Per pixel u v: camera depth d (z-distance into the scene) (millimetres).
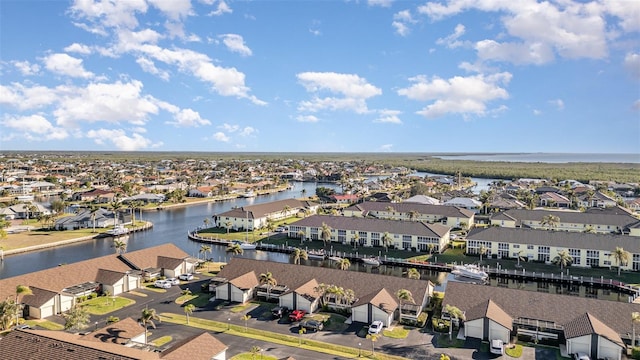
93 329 72188
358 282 87438
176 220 190625
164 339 68438
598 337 63125
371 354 64500
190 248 140000
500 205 195875
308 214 193000
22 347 52812
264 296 88375
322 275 90875
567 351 64812
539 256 118750
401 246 134375
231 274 94750
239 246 127000
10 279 82500
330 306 82500
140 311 81062
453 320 74688
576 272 109750
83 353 50531
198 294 91438
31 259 124438
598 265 113000
